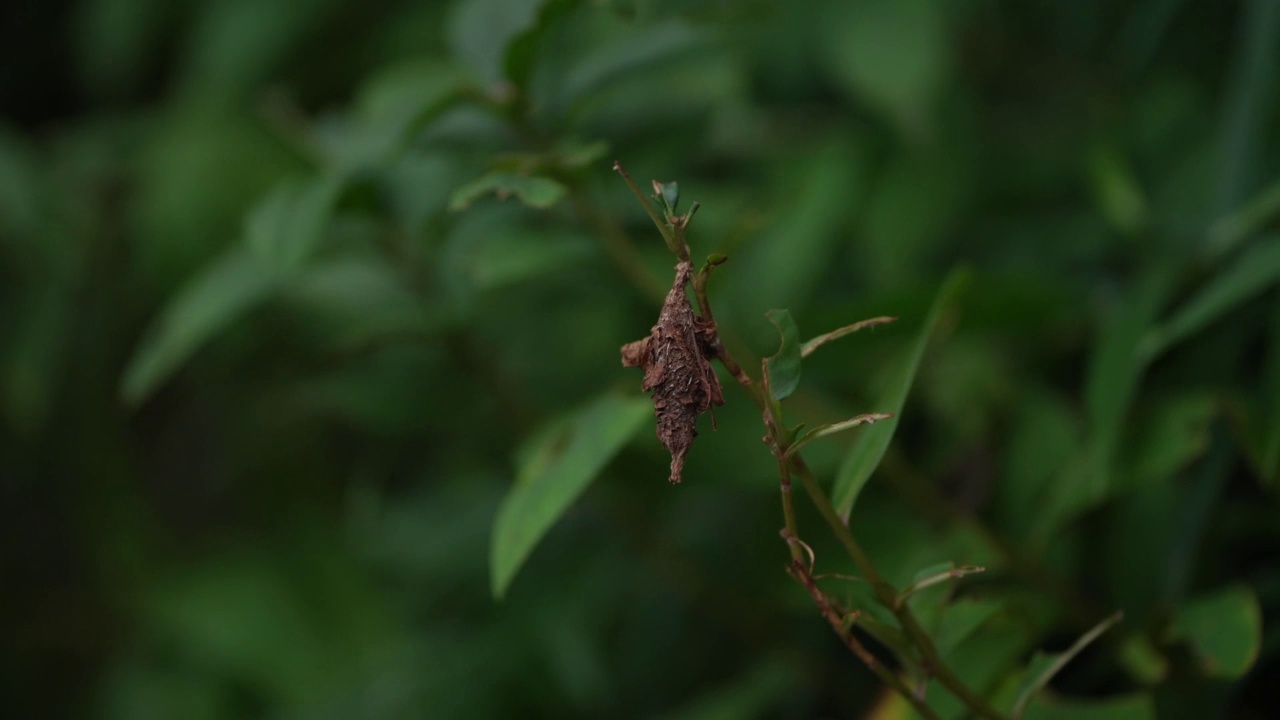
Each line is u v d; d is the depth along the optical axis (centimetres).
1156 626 74
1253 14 79
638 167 80
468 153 76
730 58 83
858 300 77
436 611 94
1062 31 96
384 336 81
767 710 84
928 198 87
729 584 83
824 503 67
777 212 85
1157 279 77
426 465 103
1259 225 78
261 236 74
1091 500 76
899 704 73
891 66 84
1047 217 90
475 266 76
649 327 83
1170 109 88
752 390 66
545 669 88
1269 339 79
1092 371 76
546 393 85
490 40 75
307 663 103
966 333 80
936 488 82
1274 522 77
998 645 73
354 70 107
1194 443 75
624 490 81
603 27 85
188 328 78
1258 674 78
